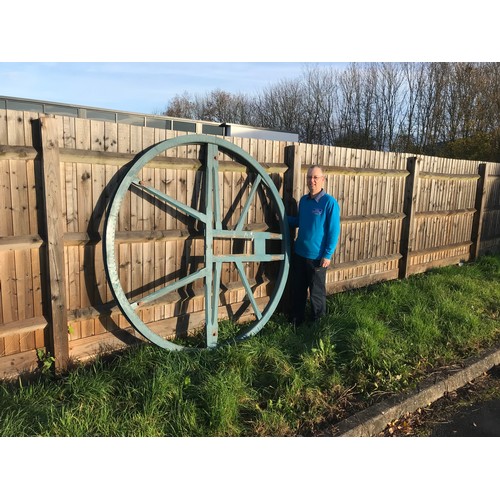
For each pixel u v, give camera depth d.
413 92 24.58
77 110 10.70
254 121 34.47
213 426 2.95
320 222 4.54
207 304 4.13
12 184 3.15
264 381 3.56
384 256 6.65
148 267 4.02
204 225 4.13
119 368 3.58
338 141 28.12
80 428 2.74
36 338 3.46
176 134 4.01
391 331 4.59
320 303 4.73
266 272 5.04
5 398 3.02
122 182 3.53
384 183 6.41
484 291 6.24
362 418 3.20
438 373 3.95
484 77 20.53
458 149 19.09
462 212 8.16
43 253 3.38
